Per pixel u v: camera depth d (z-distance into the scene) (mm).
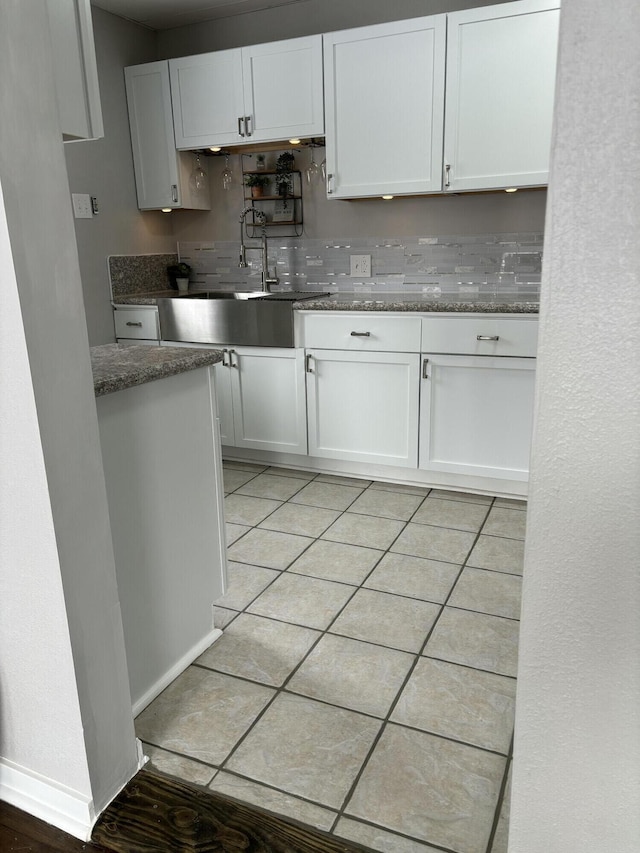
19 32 1048
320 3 3357
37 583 1255
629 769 875
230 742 1560
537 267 3240
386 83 2979
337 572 2348
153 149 3609
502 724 1598
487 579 2279
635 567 801
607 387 767
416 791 1409
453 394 2932
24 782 1409
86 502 1276
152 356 1697
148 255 3885
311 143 3447
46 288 1142
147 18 3559
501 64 2773
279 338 3197
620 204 715
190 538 1804
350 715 1639
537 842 969
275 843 1296
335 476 3352
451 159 2945
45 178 1121
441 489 3139
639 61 674
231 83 3287
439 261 3428
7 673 1362
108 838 1322
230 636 1978
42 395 1150
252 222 3760
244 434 3457
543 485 825
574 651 863
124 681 1423
